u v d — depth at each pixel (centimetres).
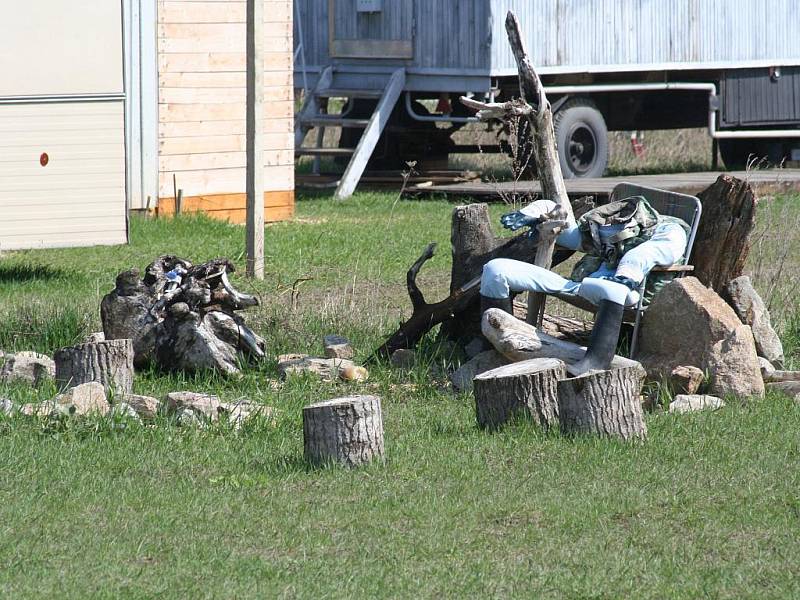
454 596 1465
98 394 2219
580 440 2020
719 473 1897
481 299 2445
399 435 2112
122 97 3409
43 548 1595
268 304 3203
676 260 2402
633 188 2689
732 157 7581
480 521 1708
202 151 5038
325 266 3994
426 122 6762
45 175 3356
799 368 2616
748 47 7125
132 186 4862
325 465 1919
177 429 2130
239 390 2455
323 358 2623
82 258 4034
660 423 2138
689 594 1473
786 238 3681
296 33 6819
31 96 3319
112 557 1570
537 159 2561
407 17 6347
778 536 1655
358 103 6712
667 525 1695
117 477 1886
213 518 1711
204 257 4088
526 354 2330
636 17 6644
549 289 2409
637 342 2441
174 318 2536
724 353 2344
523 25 6191
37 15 3300
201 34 4984
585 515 1722
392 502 1764
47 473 1888
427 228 4909
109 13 3372
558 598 1465
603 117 6794
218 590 1472
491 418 2116
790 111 7419
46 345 2794
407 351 2625
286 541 1630
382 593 1471
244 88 5109
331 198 5959
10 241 3344
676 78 7106
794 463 1959
